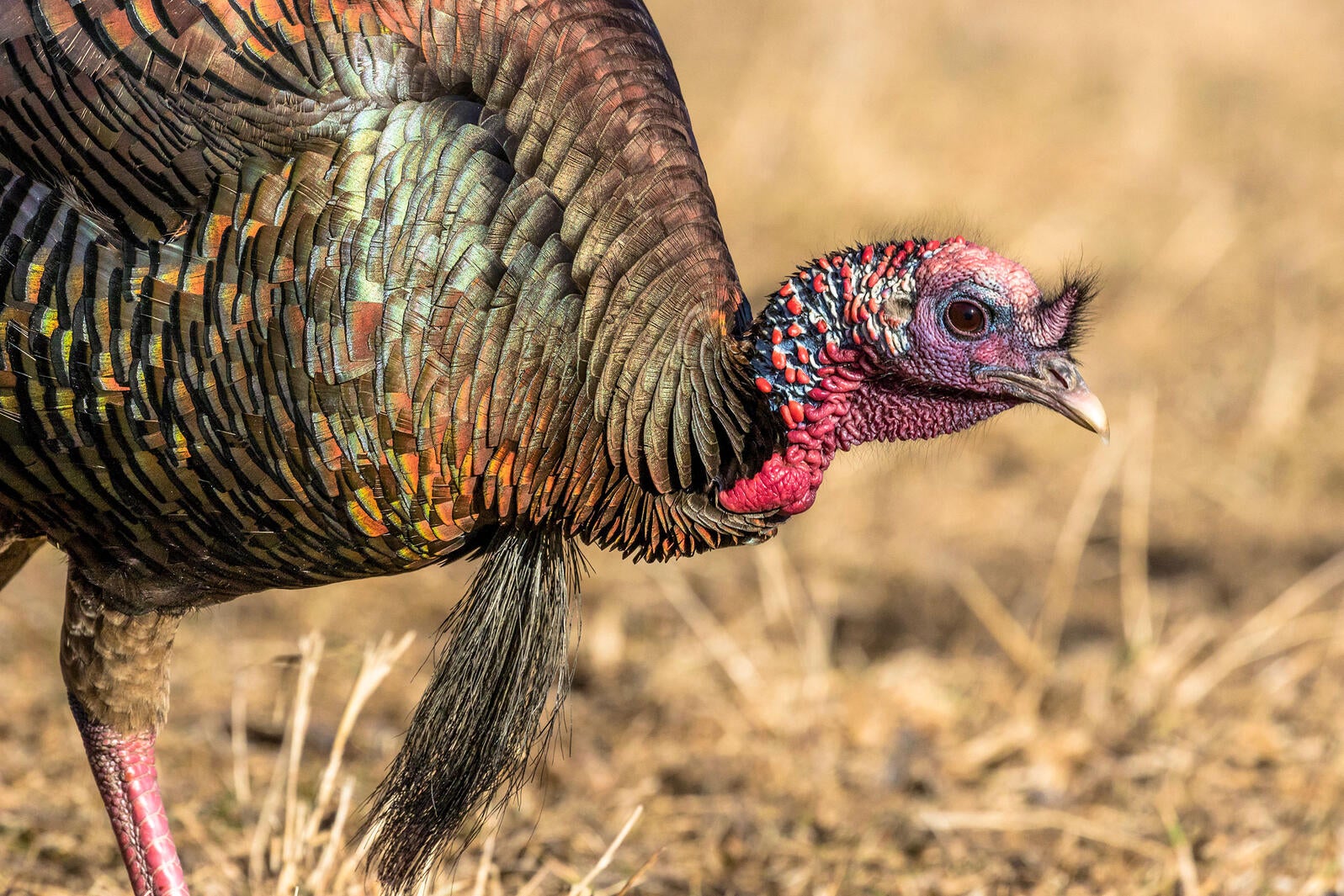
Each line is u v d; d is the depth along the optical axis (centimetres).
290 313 1150
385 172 1159
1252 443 2983
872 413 1295
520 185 1180
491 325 1172
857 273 1255
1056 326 1268
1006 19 5372
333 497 1198
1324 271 3731
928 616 2434
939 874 1755
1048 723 2095
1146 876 1725
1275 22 5675
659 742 2055
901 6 5169
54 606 2303
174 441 1176
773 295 1272
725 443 1272
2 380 1172
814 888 1720
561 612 1327
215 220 1151
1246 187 4244
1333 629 2314
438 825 1345
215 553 1246
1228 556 2620
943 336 1255
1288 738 2045
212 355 1156
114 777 1355
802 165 3841
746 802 1917
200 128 1155
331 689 2155
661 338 1212
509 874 1686
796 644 2311
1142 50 5147
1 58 1167
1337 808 1859
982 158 4178
